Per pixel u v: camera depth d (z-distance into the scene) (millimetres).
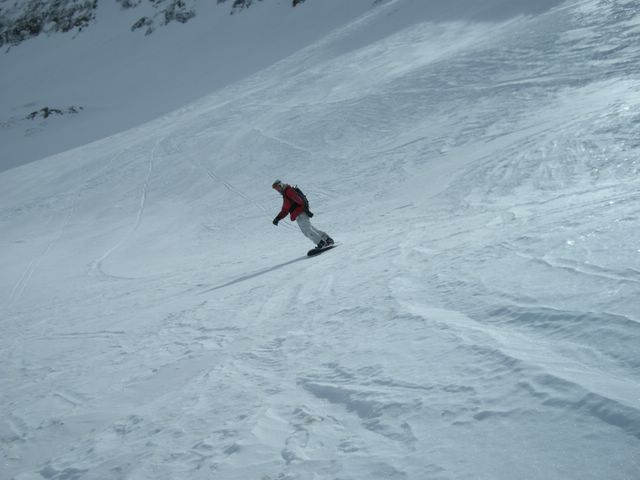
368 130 25266
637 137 12031
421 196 14375
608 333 2463
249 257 13344
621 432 1725
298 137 28250
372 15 62094
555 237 4355
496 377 2383
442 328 3252
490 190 12109
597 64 21453
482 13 43094
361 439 2268
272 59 86250
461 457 1878
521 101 20844
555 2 37031
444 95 25312
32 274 19312
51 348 7609
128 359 5516
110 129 74688
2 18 140375
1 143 84000
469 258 4742
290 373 3473
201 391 3646
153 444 2920
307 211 10148
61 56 122812
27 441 3713
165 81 95938
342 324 4227
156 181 30250
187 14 118312
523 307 3137
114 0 133875
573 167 11586
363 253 7949
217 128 36969
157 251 18875
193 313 7164
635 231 3801
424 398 2430
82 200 31531
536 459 1735
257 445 2506
